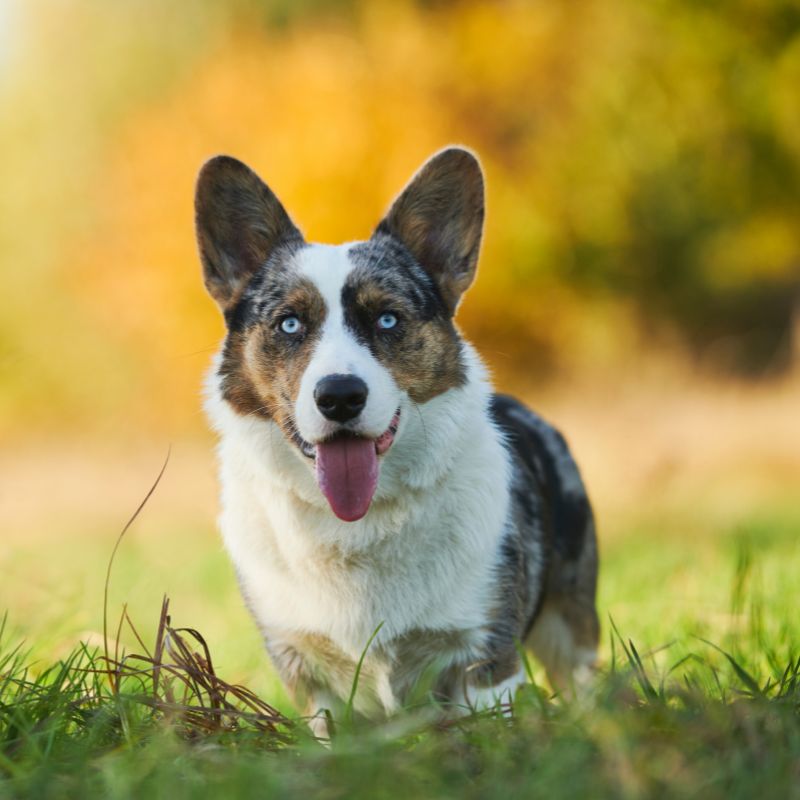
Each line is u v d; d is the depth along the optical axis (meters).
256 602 4.75
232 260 5.02
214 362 4.91
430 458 4.50
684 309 26.84
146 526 13.90
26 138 27.69
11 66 28.53
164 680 4.08
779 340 27.08
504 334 23.88
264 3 27.19
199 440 21.23
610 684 3.69
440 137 22.11
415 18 23.81
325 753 3.41
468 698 4.46
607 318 24.27
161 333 22.50
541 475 5.55
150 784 3.25
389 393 4.36
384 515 4.48
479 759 3.39
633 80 23.91
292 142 21.56
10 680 4.09
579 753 3.22
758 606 5.38
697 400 20.64
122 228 22.75
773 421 18.27
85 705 4.02
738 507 13.16
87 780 3.29
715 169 24.72
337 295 4.57
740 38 24.09
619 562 8.93
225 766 3.37
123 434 22.55
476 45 23.14
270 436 4.61
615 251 24.44
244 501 4.70
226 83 22.64
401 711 4.00
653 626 6.12
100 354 24.02
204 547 11.33
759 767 3.18
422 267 4.93
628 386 22.42
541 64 23.38
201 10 28.03
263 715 3.92
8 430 24.36
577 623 5.73
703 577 7.47
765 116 24.02
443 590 4.52
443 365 4.62
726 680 4.92
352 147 21.47
